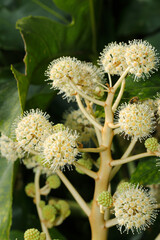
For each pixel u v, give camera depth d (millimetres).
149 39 770
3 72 718
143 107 511
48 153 502
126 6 802
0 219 562
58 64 539
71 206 692
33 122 525
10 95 615
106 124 521
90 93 559
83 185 723
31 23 665
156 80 591
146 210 495
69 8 739
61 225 700
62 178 537
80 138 613
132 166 667
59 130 523
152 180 542
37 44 653
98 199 504
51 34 694
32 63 633
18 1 806
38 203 602
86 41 772
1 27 789
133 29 791
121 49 533
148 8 794
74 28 736
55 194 717
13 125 565
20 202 704
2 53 779
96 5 764
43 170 612
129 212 491
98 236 522
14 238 617
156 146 514
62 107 727
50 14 816
